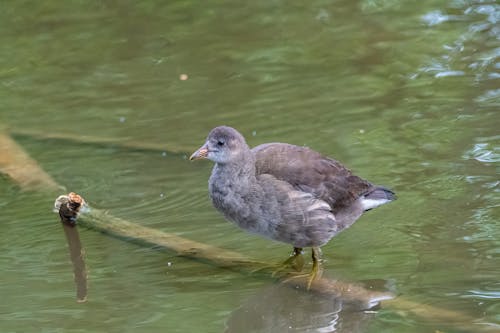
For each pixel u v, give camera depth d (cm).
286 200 1009
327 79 1555
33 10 1878
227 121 1434
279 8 1842
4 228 1168
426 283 995
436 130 1361
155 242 1112
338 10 1812
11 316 951
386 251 1077
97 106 1513
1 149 1365
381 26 1728
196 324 939
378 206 1142
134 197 1240
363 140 1348
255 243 1116
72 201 1159
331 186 1049
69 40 1747
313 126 1399
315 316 966
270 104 1481
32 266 1070
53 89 1579
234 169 1021
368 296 977
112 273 1052
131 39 1744
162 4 1886
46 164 1345
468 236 1090
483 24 1702
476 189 1193
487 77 1510
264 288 1016
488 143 1311
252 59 1642
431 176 1234
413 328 912
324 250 1092
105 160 1352
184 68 1628
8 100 1546
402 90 1497
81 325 930
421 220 1136
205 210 1203
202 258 1077
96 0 1900
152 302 984
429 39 1662
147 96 1538
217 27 1773
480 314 928
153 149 1369
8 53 1706
